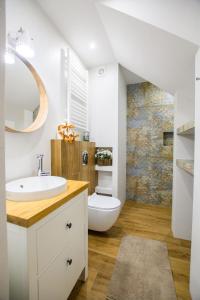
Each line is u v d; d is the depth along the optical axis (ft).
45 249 2.62
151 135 9.66
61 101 5.88
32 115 4.52
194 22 3.27
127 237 6.22
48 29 5.11
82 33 5.77
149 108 9.65
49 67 5.21
